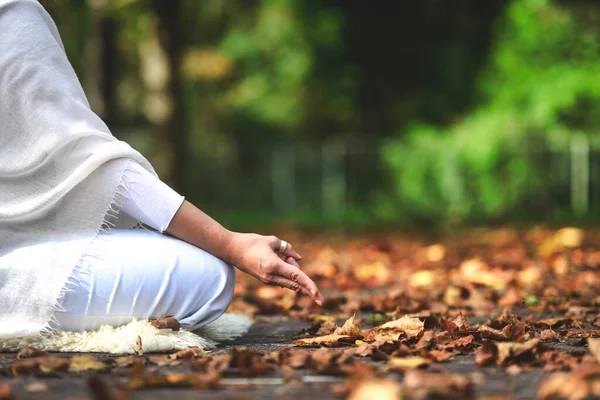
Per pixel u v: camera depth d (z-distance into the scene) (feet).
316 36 71.15
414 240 39.40
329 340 11.20
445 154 52.39
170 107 48.24
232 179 66.80
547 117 53.57
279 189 64.64
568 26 56.75
